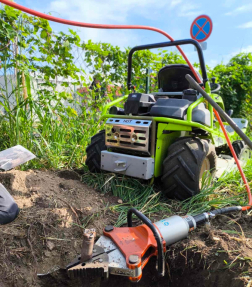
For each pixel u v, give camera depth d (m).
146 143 2.29
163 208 2.23
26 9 1.39
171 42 2.52
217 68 9.10
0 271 1.57
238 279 1.56
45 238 1.78
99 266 1.41
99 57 4.66
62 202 2.12
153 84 6.29
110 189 2.51
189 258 1.75
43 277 1.65
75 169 3.13
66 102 4.24
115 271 1.43
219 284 1.65
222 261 1.66
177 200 2.37
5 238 1.69
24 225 1.81
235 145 3.87
